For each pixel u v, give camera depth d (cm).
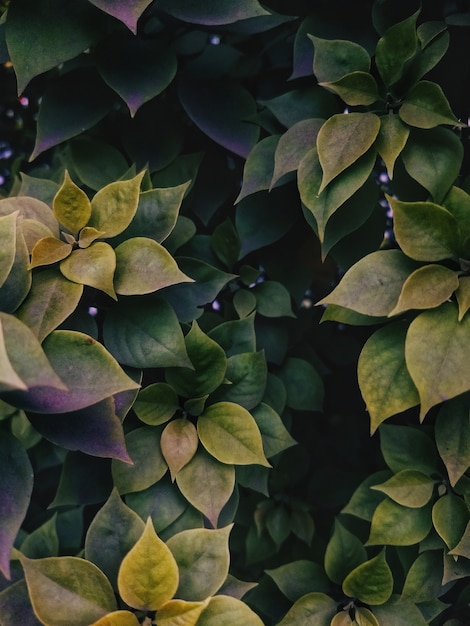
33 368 35
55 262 42
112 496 42
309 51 51
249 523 56
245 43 58
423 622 47
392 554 52
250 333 49
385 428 49
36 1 47
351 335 62
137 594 39
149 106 54
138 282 42
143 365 44
